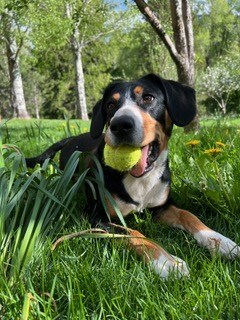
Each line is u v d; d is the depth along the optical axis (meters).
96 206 0.57
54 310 0.35
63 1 3.93
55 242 0.45
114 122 0.49
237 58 5.84
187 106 0.58
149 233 0.54
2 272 0.40
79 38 5.11
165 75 5.15
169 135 0.60
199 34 8.23
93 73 7.87
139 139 0.50
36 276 0.40
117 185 0.56
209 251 0.49
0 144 0.51
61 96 8.93
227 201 0.59
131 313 0.35
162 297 0.37
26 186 0.47
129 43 6.33
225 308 0.35
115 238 0.48
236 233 0.51
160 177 0.58
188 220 0.55
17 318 0.33
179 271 0.41
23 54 5.32
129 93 0.55
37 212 0.46
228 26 8.40
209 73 5.75
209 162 0.71
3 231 0.45
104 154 0.52
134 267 0.42
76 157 0.53
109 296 0.37
